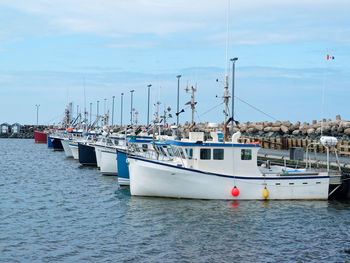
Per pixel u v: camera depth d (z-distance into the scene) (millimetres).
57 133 81875
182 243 18500
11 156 64250
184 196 26234
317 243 18734
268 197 26266
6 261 16500
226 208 24344
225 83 27312
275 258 16859
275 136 63312
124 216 22953
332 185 27422
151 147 34219
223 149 26094
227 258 16797
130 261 16453
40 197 28906
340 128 54531
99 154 44656
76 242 18734
